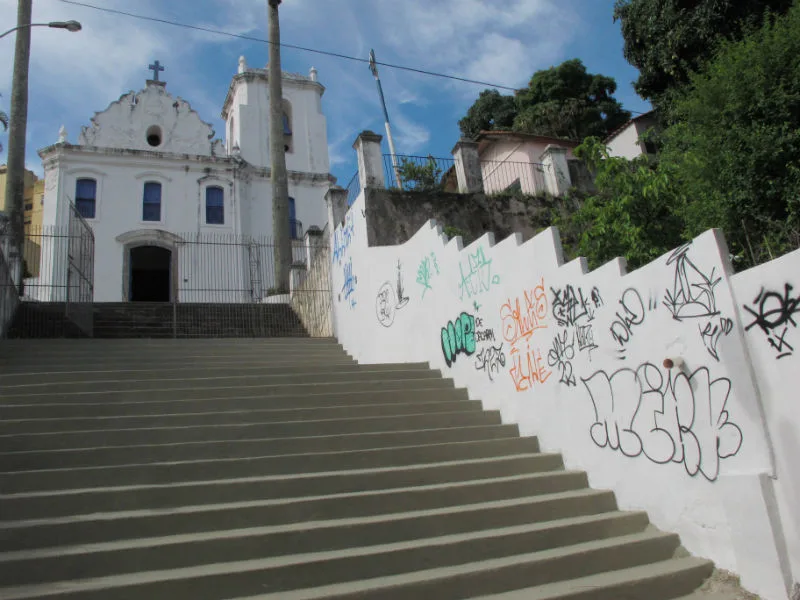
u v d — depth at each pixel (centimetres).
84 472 532
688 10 1287
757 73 735
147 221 2322
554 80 2619
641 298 548
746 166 736
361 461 612
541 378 681
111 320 1418
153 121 2458
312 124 2769
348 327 1251
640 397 545
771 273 432
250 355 1095
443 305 906
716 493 468
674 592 457
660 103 1434
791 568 410
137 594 400
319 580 438
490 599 438
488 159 1930
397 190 1217
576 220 943
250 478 557
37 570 414
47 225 2178
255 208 2531
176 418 667
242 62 2728
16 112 1708
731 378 458
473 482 578
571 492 583
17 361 936
